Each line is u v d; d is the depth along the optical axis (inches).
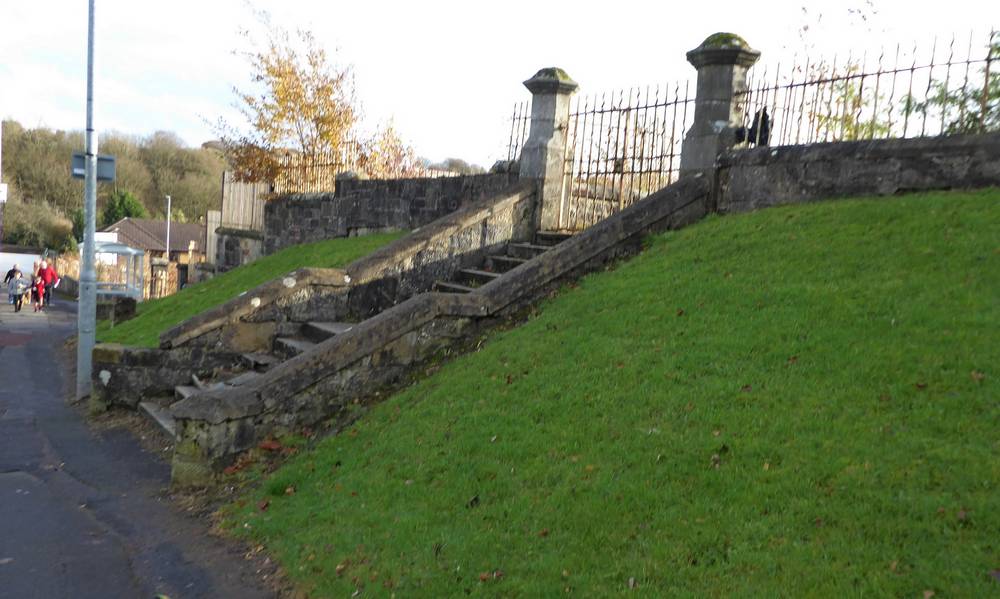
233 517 229.8
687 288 267.3
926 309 199.9
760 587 129.9
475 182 494.9
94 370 395.9
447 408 242.5
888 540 131.9
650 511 159.8
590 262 331.9
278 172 957.2
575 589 144.6
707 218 346.3
